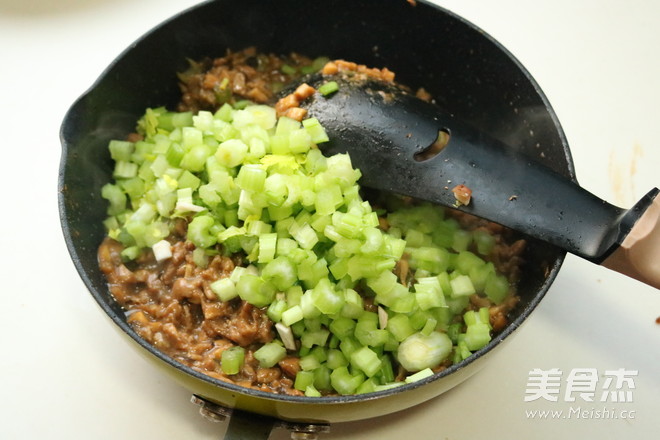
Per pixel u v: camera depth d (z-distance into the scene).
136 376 0.49
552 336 0.51
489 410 0.48
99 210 0.50
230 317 0.46
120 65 0.49
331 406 0.39
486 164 0.45
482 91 0.53
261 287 0.45
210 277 0.46
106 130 0.50
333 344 0.46
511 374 0.49
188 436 0.47
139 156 0.51
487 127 0.54
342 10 0.53
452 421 0.48
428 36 0.53
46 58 0.60
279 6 0.53
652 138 0.58
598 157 0.57
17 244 0.53
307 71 0.56
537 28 0.62
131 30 0.61
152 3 0.63
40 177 0.55
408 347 0.45
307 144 0.47
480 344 0.45
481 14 0.63
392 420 0.48
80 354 0.49
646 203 0.41
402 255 0.47
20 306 0.51
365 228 0.44
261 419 0.42
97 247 0.48
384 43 0.55
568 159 0.46
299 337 0.45
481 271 0.48
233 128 0.49
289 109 0.49
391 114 0.47
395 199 0.49
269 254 0.45
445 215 0.49
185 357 0.45
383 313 0.45
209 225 0.47
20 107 0.58
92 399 0.48
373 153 0.47
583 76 0.60
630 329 0.51
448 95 0.55
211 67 0.54
